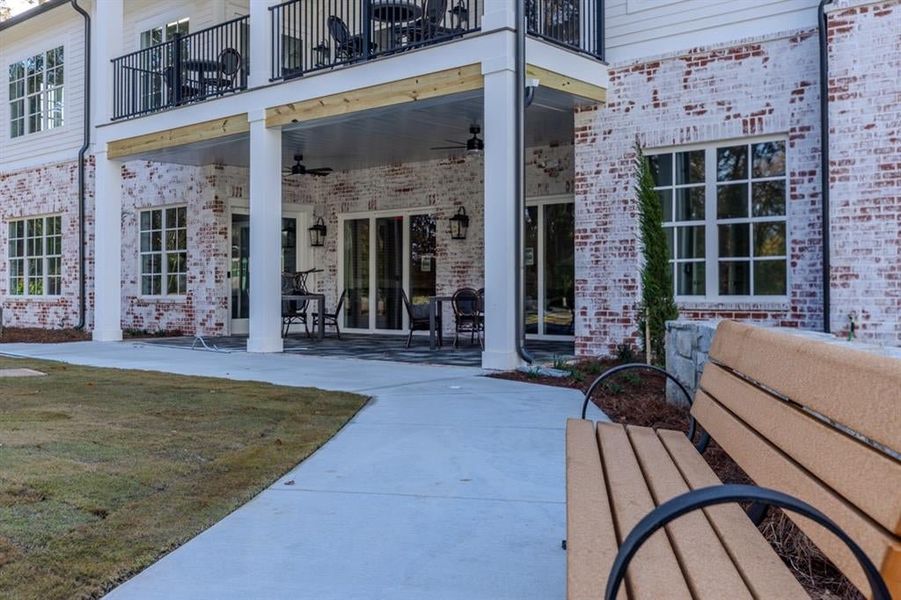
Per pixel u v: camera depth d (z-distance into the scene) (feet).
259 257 30.68
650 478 7.98
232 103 31.40
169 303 43.27
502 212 23.36
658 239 21.30
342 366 25.84
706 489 4.73
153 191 44.09
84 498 10.26
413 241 40.09
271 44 30.73
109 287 37.91
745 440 7.86
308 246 44.01
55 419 15.84
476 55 23.80
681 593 5.19
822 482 5.76
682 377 16.57
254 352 30.81
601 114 26.81
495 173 23.47
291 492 11.07
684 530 6.48
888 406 4.97
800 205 23.07
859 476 5.13
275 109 29.89
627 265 26.18
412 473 12.10
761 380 7.84
